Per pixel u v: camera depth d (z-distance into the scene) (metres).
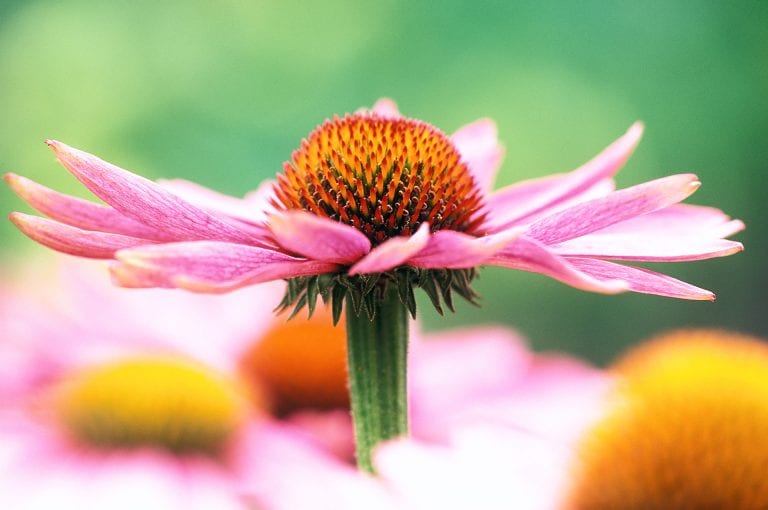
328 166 0.34
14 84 0.95
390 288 0.33
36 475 0.41
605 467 0.34
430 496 0.31
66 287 0.46
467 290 0.32
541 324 0.90
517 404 0.43
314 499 0.40
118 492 0.40
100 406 0.42
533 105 0.94
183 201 0.32
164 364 0.43
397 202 0.33
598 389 0.38
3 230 0.87
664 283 0.32
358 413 0.33
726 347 0.36
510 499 0.32
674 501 0.33
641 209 0.32
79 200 0.32
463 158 0.38
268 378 0.45
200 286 0.29
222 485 0.41
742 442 0.34
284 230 0.30
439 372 0.45
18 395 0.43
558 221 0.32
